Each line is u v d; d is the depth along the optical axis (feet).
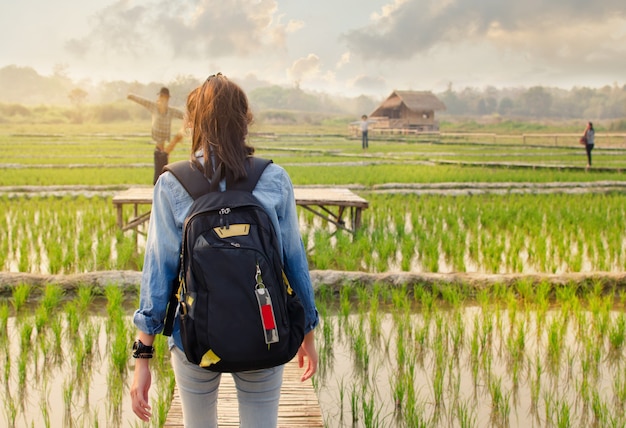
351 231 34.42
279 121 423.64
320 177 62.28
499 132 291.17
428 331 19.95
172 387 15.10
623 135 159.12
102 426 14.52
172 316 7.39
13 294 22.90
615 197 51.39
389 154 106.11
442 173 68.33
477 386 16.55
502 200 49.73
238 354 6.56
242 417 7.56
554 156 104.58
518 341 18.62
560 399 15.83
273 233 7.02
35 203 45.93
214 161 7.21
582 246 31.76
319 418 12.69
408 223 40.16
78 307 22.26
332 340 19.66
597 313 20.99
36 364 17.52
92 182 57.11
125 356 17.15
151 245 7.25
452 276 24.76
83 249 29.50
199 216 6.82
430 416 14.98
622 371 17.51
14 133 191.01
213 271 6.60
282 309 6.86
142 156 94.79
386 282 24.44
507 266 28.76
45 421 13.76
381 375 17.22
